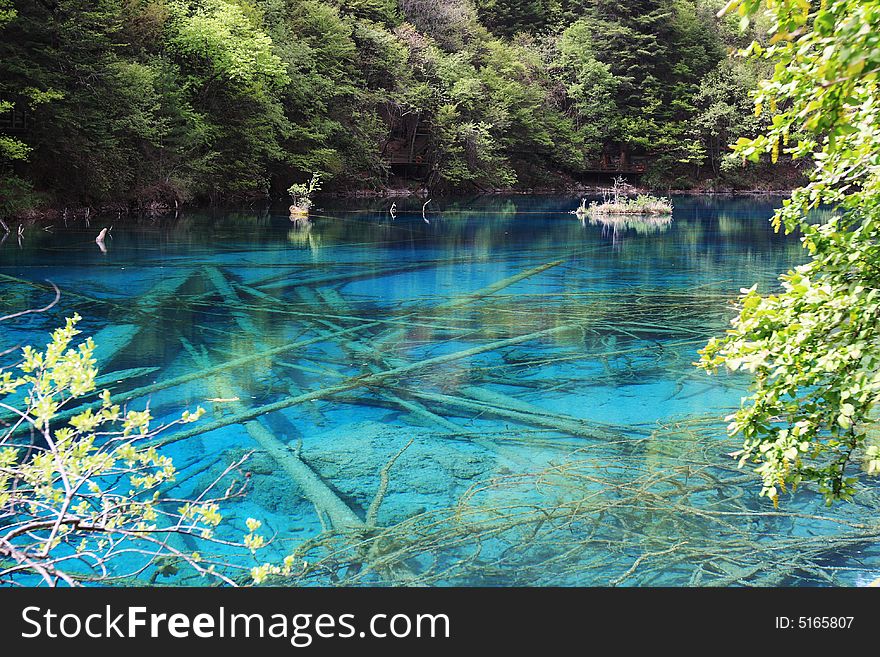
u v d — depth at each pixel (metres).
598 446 5.49
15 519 3.82
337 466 5.09
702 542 4.06
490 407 6.36
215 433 5.63
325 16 37.53
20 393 6.24
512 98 45.75
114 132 23.30
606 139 52.25
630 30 50.12
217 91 29.67
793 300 2.78
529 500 4.59
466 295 11.52
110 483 4.59
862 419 2.75
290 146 34.88
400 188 42.72
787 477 2.94
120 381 6.85
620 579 3.68
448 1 48.56
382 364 7.61
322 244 17.88
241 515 4.39
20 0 19.50
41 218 21.75
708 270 14.38
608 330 9.23
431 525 4.28
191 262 14.37
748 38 51.72
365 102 39.00
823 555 3.91
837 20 1.98
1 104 18.23
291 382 6.95
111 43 24.22
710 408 6.33
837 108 2.08
